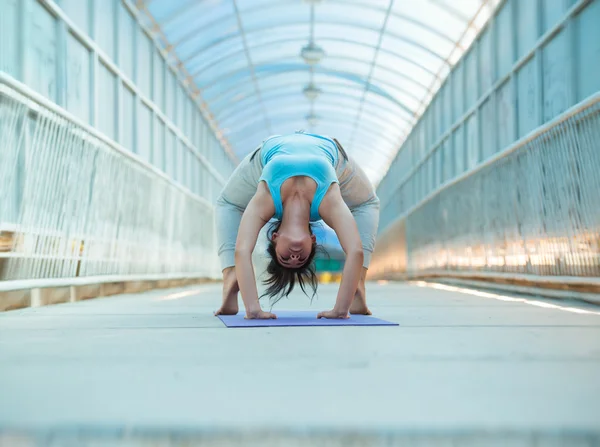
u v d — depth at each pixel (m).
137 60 12.03
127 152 8.83
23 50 6.66
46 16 7.50
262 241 4.68
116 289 9.07
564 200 6.76
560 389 1.84
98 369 2.20
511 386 1.89
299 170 4.21
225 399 1.71
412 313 5.08
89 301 7.38
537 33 9.27
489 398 1.72
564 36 8.31
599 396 1.75
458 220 12.44
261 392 1.80
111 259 8.43
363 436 1.36
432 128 18.72
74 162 6.88
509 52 11.05
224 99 20.30
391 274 24.11
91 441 1.37
